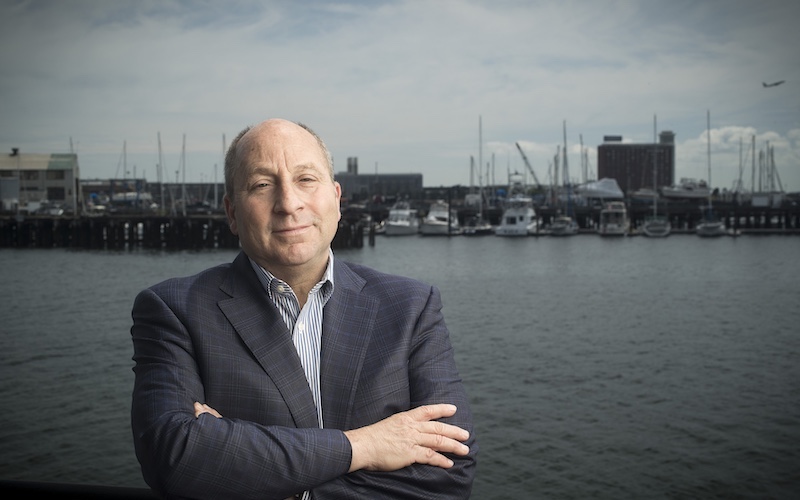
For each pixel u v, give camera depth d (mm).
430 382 1893
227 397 1754
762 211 90375
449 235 88062
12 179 76562
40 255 58750
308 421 1766
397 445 1705
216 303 1834
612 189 110375
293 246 1780
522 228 87125
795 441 11305
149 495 1645
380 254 64312
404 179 160625
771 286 38438
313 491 1672
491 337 21734
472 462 1841
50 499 1659
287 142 1830
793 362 17766
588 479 9898
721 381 15594
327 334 1845
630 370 16734
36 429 11617
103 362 16719
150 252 62719
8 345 19062
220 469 1571
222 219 66500
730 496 9320
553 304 30688
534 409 13273
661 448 11070
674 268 50438
